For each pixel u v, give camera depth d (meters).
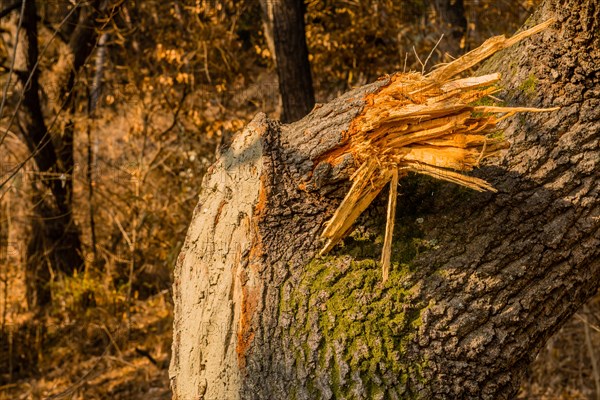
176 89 7.88
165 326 6.52
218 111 7.59
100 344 6.45
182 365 2.18
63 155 7.23
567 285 2.01
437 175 1.91
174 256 6.60
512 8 6.65
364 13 7.45
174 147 7.82
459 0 6.38
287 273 2.04
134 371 5.94
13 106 6.88
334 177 2.01
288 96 5.16
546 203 2.01
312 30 7.51
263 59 8.02
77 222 7.73
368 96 2.02
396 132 1.94
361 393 1.92
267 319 2.02
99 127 7.79
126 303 6.66
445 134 1.90
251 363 2.01
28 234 7.18
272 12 5.09
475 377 1.96
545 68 2.07
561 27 2.05
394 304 1.97
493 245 2.00
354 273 2.02
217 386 2.07
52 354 6.23
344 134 2.01
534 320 2.00
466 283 1.97
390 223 1.92
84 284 6.84
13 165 7.13
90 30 6.75
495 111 1.90
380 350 1.95
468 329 1.96
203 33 7.07
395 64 7.51
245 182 2.14
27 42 6.84
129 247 7.26
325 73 7.82
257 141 2.16
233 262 2.12
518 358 1.99
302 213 2.09
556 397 4.92
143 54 7.71
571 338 5.39
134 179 7.09
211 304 2.13
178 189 7.30
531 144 2.05
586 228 2.00
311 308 2.00
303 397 1.95
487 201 2.03
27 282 6.99
